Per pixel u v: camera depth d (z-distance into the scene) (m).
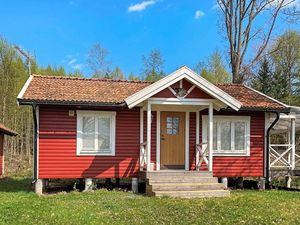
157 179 14.69
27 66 36.03
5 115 32.78
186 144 16.98
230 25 26.92
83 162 15.84
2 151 25.55
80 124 15.90
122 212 10.69
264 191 16.23
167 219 9.84
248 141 17.39
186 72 14.97
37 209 10.77
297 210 11.17
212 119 15.62
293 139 18.39
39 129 15.52
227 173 17.12
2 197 13.30
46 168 15.48
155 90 14.71
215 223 9.42
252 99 18.02
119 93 16.89
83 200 12.85
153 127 16.75
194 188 14.36
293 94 43.09
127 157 16.25
